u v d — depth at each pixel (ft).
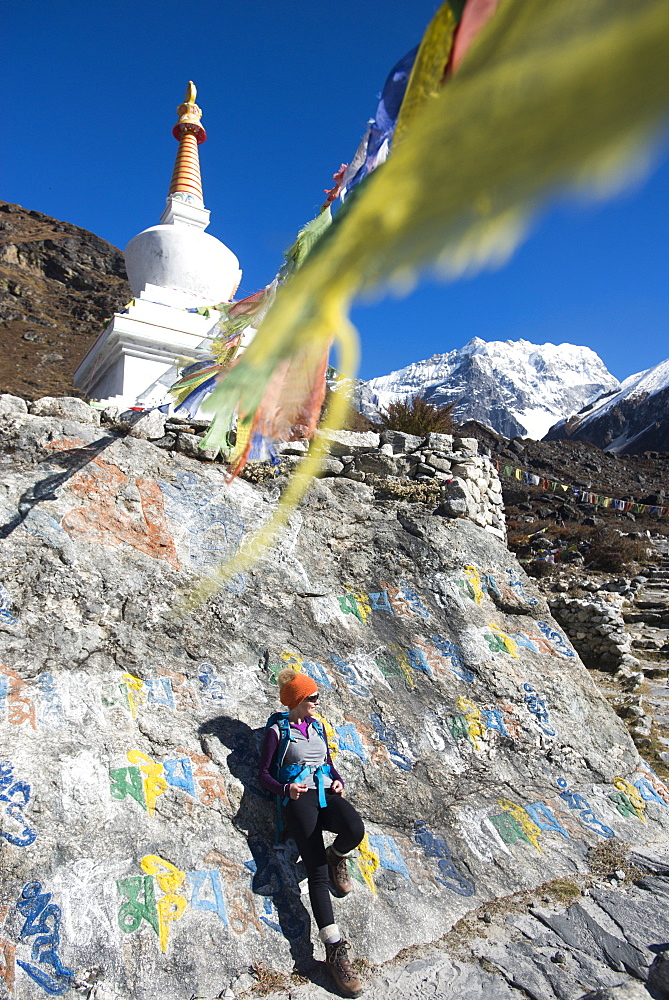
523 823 16.43
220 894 12.12
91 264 238.27
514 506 113.70
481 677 19.70
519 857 15.52
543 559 65.57
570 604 37.06
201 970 11.00
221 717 15.43
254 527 20.18
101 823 12.24
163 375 26.78
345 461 25.05
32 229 246.68
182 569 18.06
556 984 11.95
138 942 10.94
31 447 18.21
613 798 18.30
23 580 15.61
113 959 10.64
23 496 17.12
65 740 13.26
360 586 20.59
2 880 10.96
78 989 10.22
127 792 12.92
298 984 11.37
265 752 13.75
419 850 14.80
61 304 208.64
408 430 47.98
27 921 10.66
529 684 20.11
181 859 12.32
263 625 18.08
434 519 23.38
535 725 19.15
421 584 21.40
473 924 13.53
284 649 17.79
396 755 16.75
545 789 17.78
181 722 14.87
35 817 11.85
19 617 14.98
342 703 17.31
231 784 14.07
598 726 20.20
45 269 229.86
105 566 16.88
